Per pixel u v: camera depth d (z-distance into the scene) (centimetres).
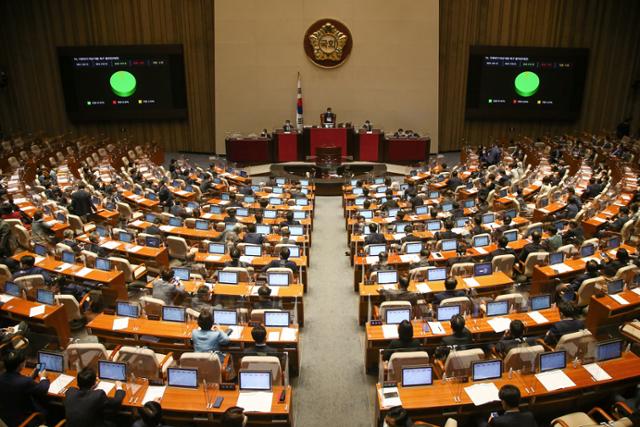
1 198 1501
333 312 1098
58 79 2786
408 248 1154
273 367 654
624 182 1731
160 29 2734
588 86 2875
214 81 2780
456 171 2062
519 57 2759
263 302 898
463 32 2742
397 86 2736
